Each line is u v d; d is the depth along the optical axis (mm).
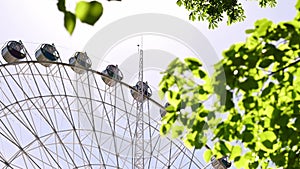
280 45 7246
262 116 7551
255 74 7113
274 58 7016
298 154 7633
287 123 7340
